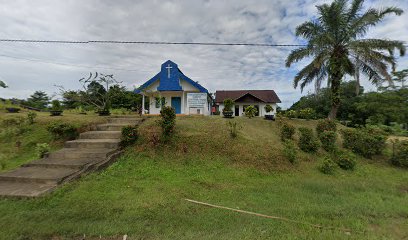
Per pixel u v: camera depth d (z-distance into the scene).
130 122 10.54
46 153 7.25
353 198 5.36
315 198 5.23
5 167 6.82
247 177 6.84
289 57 14.98
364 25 13.30
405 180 7.47
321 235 3.51
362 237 3.53
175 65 17.73
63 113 14.69
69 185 5.20
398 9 12.78
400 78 23.22
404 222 4.17
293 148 8.67
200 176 6.67
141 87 17.92
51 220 3.74
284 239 3.35
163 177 6.39
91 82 16.59
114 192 5.04
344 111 28.91
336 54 13.80
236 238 3.32
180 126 10.06
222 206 4.57
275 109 27.77
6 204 4.33
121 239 3.29
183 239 3.27
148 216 3.96
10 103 16.08
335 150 9.55
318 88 15.81
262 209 4.48
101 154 7.19
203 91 17.84
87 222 3.70
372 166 8.91
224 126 10.72
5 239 3.22
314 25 14.38
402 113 21.88
